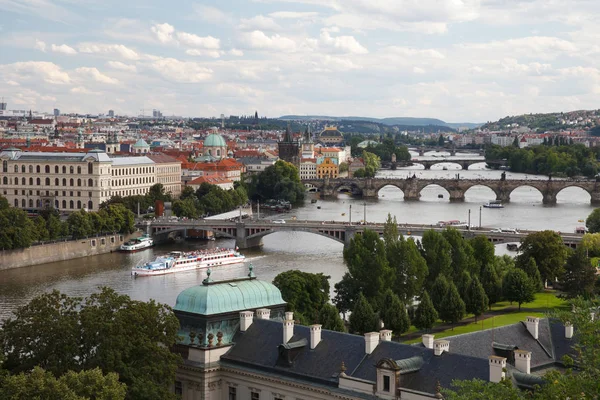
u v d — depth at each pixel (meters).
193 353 176.25
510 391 116.06
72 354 163.00
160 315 178.88
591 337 119.62
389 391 151.25
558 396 112.44
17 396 138.38
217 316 178.12
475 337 174.25
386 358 152.75
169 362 165.62
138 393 156.25
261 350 174.00
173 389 179.12
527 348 176.12
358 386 155.88
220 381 176.00
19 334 164.75
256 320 181.00
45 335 164.38
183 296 182.75
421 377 151.00
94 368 153.50
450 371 149.50
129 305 170.50
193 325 179.12
